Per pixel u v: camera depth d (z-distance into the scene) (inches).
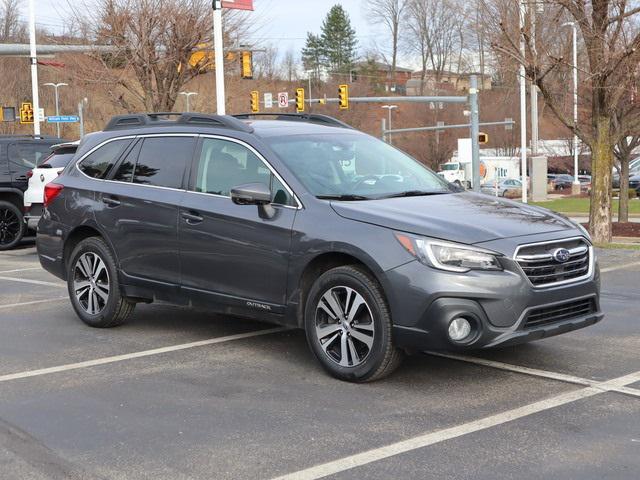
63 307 335.3
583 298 212.8
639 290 348.5
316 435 177.0
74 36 862.5
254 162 243.1
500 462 159.5
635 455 161.5
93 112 2423.7
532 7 602.2
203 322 298.4
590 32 569.6
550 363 230.7
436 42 3484.3
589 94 781.9
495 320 196.7
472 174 1134.4
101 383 220.7
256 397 205.3
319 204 223.8
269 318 235.8
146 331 284.8
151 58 788.0
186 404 200.7
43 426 186.7
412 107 3137.3
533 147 1879.9
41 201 529.0
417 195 238.1
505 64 675.4
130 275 275.1
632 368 224.2
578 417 184.4
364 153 258.2
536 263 203.6
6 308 334.6
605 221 614.5
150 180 272.8
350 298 213.0
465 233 201.6
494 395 202.4
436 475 154.0
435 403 197.0
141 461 164.4
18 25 2412.6
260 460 163.5
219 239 243.8
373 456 164.1
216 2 657.6
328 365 219.1
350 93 3678.6
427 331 198.1
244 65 874.8
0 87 1978.3
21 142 597.9
